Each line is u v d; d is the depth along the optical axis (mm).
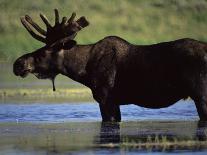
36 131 52500
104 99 56219
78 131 52156
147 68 55062
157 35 170750
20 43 154000
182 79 54219
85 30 164625
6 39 155000
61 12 164875
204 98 53875
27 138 48844
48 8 165125
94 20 169750
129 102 56219
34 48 153125
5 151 43469
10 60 145125
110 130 52344
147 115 63750
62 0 171125
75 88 96875
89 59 57031
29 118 61781
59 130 52906
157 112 66250
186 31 174500
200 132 50219
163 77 54719
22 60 57469
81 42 158625
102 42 56906
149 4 182375
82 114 64938
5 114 64688
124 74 55750
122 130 52219
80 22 58031
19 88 96562
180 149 43188
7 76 117000
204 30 176500
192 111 67250
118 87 56000
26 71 57469
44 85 102875
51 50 57438
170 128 52938
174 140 46312
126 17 174375
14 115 64000
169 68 54500
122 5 178250
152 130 51875
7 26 160000
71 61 57281
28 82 108438
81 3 173875
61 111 67250
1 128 54344
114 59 56062
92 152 42719
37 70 57656
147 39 167750
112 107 56219
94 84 56594
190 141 45844
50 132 51844
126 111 66812
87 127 54438
